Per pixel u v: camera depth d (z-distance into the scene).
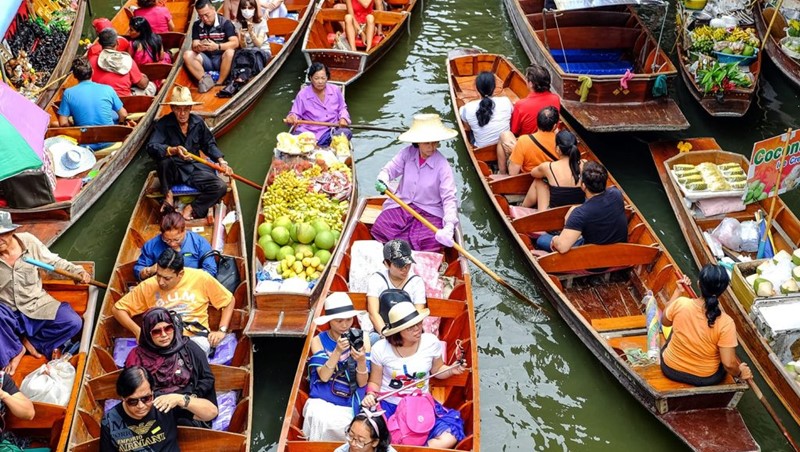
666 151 9.35
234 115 10.08
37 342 6.76
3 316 6.51
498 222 8.55
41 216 8.28
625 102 9.53
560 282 7.64
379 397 5.75
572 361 7.23
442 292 7.28
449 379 6.27
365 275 7.25
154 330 5.61
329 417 5.77
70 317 6.82
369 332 6.38
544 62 10.32
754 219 8.27
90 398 6.21
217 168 8.42
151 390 5.38
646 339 6.94
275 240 7.65
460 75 11.19
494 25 12.80
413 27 12.65
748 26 11.20
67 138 9.09
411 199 7.77
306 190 8.27
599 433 6.64
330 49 10.50
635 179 9.40
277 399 6.77
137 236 7.92
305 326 6.68
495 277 7.29
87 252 8.50
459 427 5.75
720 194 8.31
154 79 10.80
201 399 5.72
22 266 6.66
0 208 8.16
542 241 7.86
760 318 6.68
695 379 6.13
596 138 10.05
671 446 6.48
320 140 9.41
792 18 11.27
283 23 11.79
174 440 5.62
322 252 7.56
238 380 6.34
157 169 8.37
